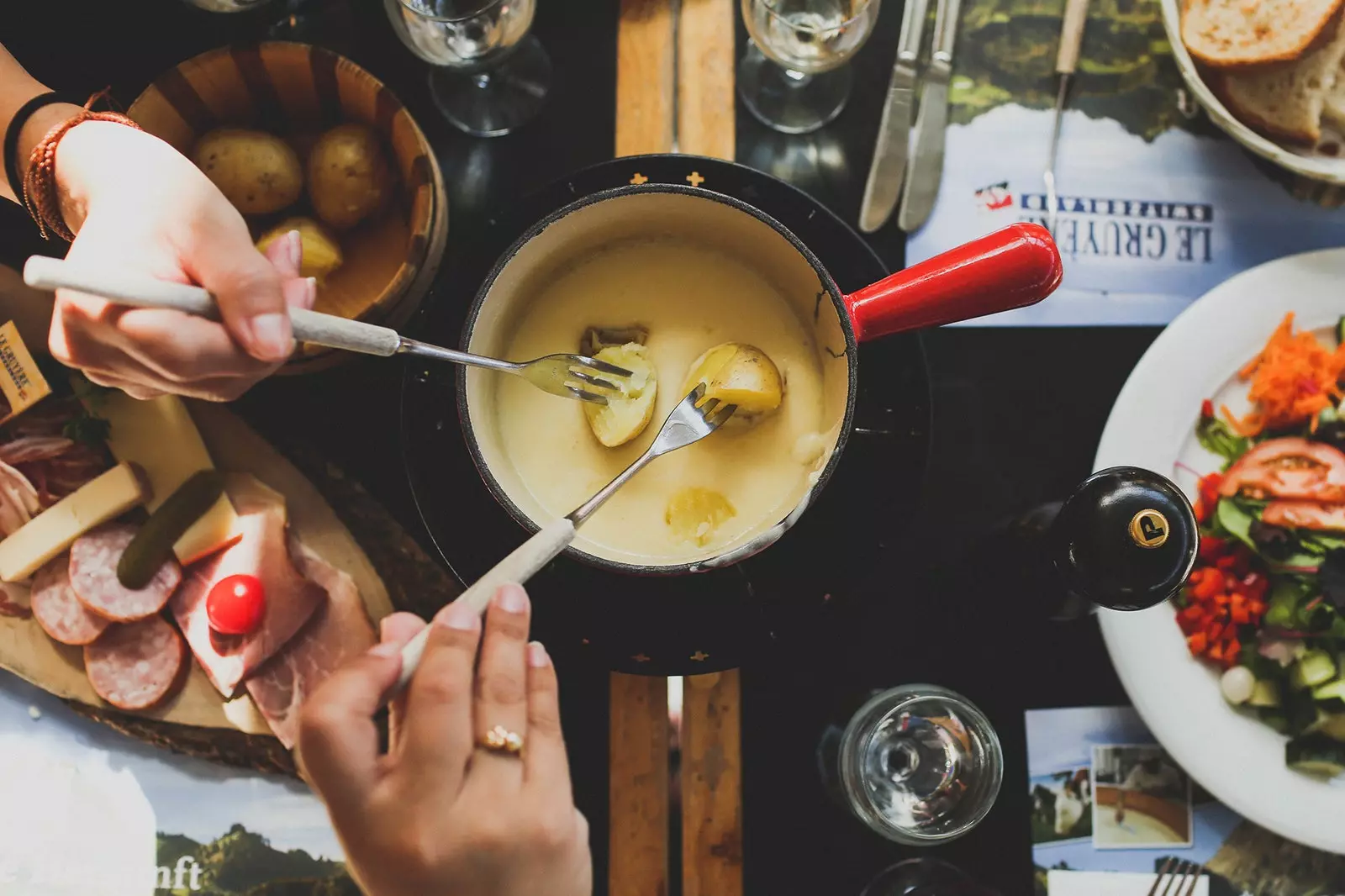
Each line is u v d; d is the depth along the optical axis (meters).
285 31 0.85
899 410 0.73
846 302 0.63
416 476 0.71
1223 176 0.85
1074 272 0.84
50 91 0.68
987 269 0.61
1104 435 0.81
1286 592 0.78
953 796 0.82
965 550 0.83
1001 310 0.63
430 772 0.53
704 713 0.80
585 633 0.72
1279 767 0.78
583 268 0.71
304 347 0.71
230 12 0.84
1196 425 0.81
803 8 0.83
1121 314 0.84
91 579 0.78
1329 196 0.85
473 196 0.84
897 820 0.81
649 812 0.79
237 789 0.82
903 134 0.83
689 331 0.72
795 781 0.81
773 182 0.73
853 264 0.72
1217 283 0.85
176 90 0.75
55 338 0.59
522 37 0.80
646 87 0.83
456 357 0.61
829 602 0.72
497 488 0.61
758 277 0.71
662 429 0.65
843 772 0.79
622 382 0.68
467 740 0.54
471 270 0.73
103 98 0.82
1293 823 0.77
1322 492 0.78
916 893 0.79
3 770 0.82
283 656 0.80
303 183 0.79
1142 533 0.66
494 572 0.56
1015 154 0.85
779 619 0.72
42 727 0.82
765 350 0.71
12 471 0.79
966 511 0.84
